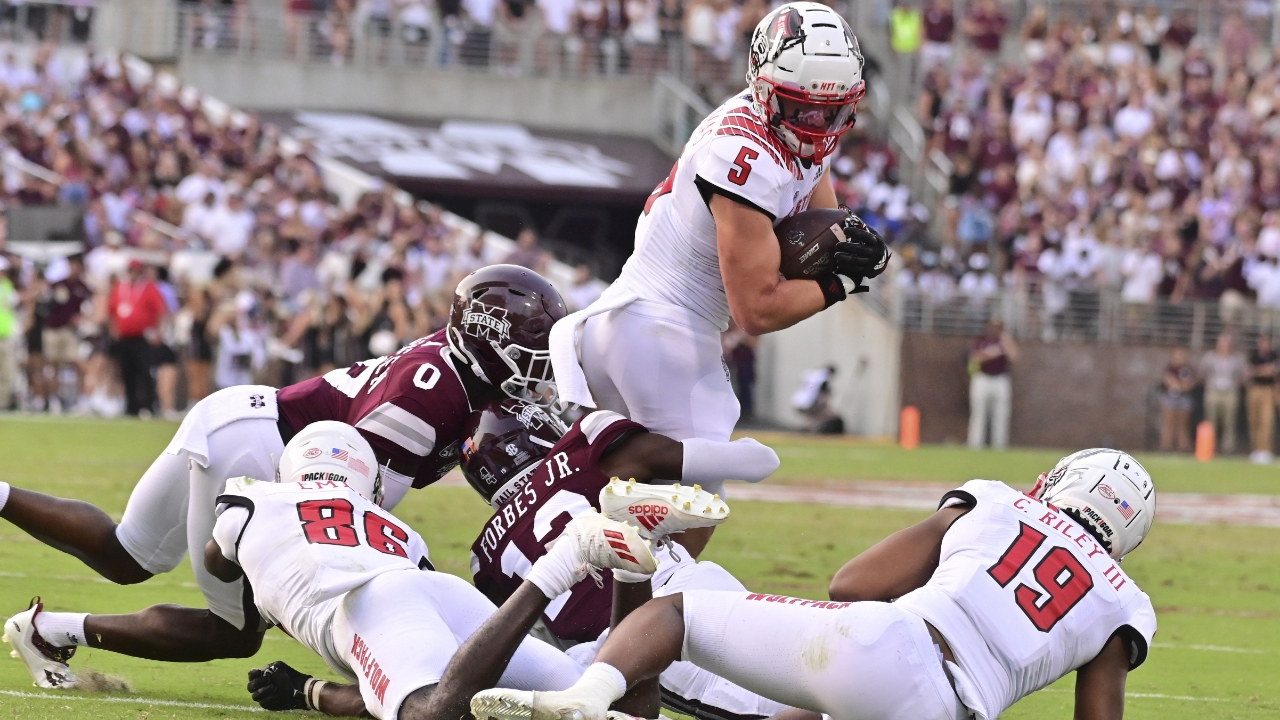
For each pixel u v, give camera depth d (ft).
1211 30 278.46
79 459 119.14
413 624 39.27
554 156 254.27
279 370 178.70
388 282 177.68
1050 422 213.66
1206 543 106.42
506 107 268.62
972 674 37.63
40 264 182.39
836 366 220.43
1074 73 252.62
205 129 222.48
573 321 48.75
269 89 264.11
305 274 188.55
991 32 265.75
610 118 269.23
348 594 40.27
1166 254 220.23
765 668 37.65
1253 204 236.22
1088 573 39.37
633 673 37.01
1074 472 42.04
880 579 40.40
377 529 41.98
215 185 206.80
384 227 205.98
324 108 265.75
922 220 234.58
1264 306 216.54
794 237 47.55
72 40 262.47
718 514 37.96
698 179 47.50
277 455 48.01
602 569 41.81
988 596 38.47
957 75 252.62
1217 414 209.56
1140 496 41.63
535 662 39.47
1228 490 151.53
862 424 216.54
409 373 48.01
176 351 183.73
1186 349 214.90
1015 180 233.55
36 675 47.65
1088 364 213.87
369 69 266.57
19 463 113.70
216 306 177.99
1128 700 53.78
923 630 37.40
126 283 171.01
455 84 268.21
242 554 42.04
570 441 47.26
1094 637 39.09
